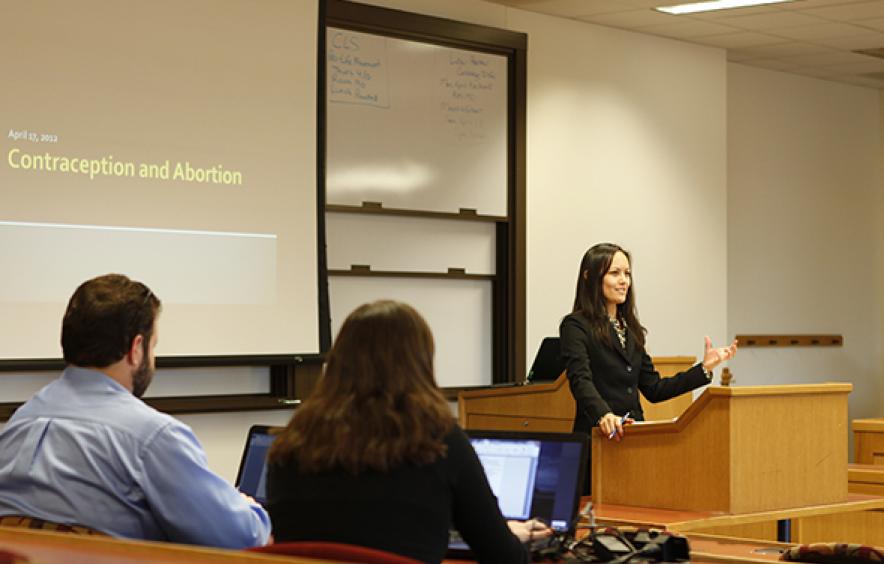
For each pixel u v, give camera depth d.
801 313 8.84
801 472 3.20
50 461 2.26
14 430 2.32
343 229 5.92
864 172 9.28
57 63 4.84
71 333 2.32
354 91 5.89
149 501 2.23
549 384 4.34
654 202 7.31
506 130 6.51
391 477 1.84
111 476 2.24
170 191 5.10
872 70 8.55
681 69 7.48
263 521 2.39
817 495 3.25
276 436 1.97
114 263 4.95
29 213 4.75
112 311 2.32
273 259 5.38
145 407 2.32
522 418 4.42
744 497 3.05
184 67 5.16
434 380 1.94
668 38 7.39
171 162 5.11
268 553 1.52
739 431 3.04
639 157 7.23
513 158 6.52
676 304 7.43
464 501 1.89
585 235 6.91
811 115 8.88
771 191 8.61
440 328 6.35
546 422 4.34
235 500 2.29
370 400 1.86
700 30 7.19
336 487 1.85
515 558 1.93
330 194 5.80
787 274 8.73
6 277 4.69
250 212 5.32
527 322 6.61
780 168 8.66
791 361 8.76
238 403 5.34
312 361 5.45
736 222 8.39
